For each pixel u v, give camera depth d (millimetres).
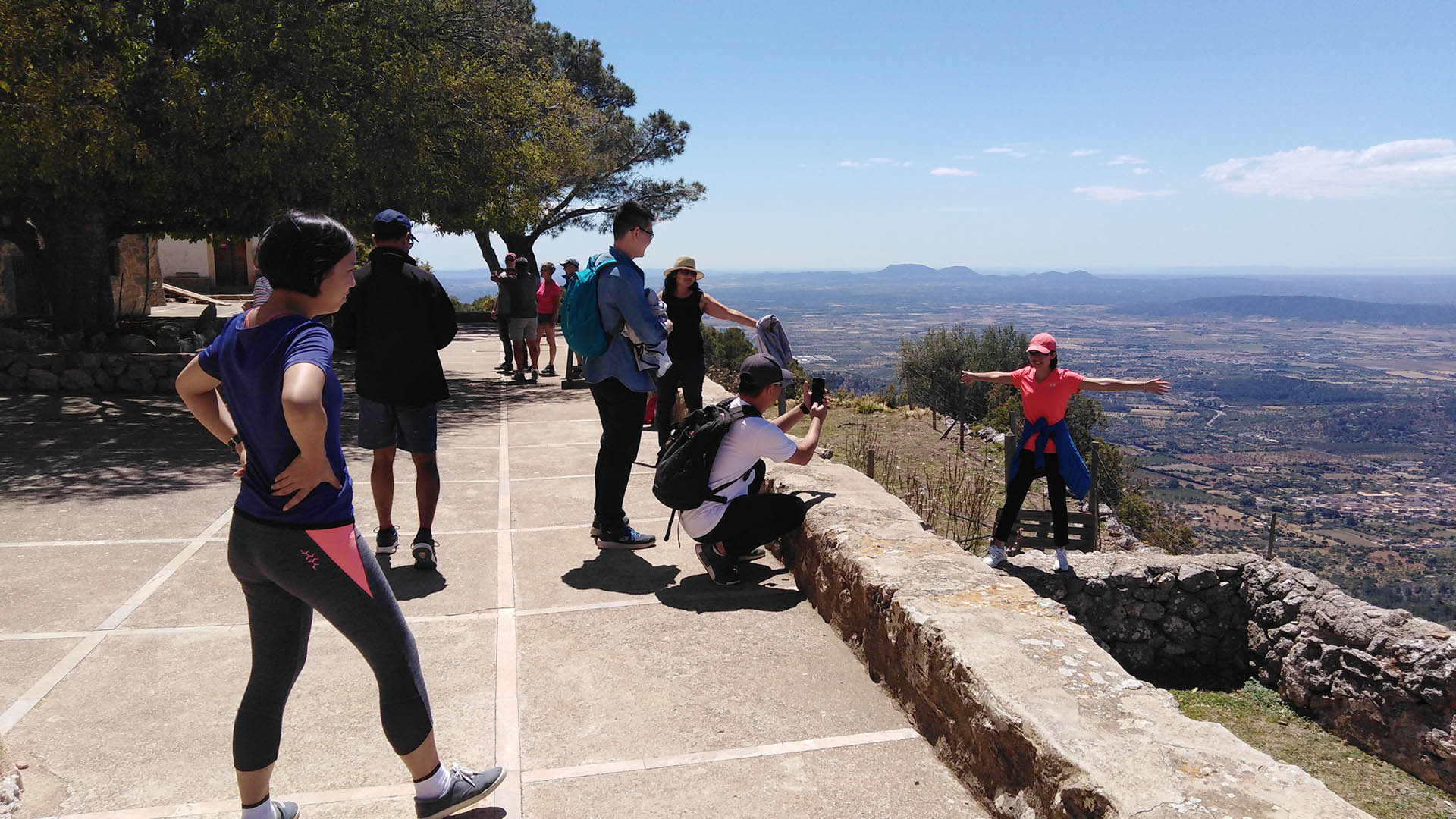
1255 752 2088
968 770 2570
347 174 10719
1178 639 6832
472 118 12820
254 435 1904
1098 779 1961
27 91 7922
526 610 3961
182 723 2910
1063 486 6312
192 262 27406
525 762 2707
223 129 9117
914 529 3924
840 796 2551
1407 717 5641
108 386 9953
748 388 4180
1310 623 6352
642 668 3383
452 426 8695
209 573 4355
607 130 30391
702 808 2479
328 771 2621
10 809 2359
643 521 5469
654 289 4664
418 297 4219
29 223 11430
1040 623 2869
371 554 2092
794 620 3893
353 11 11070
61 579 4242
